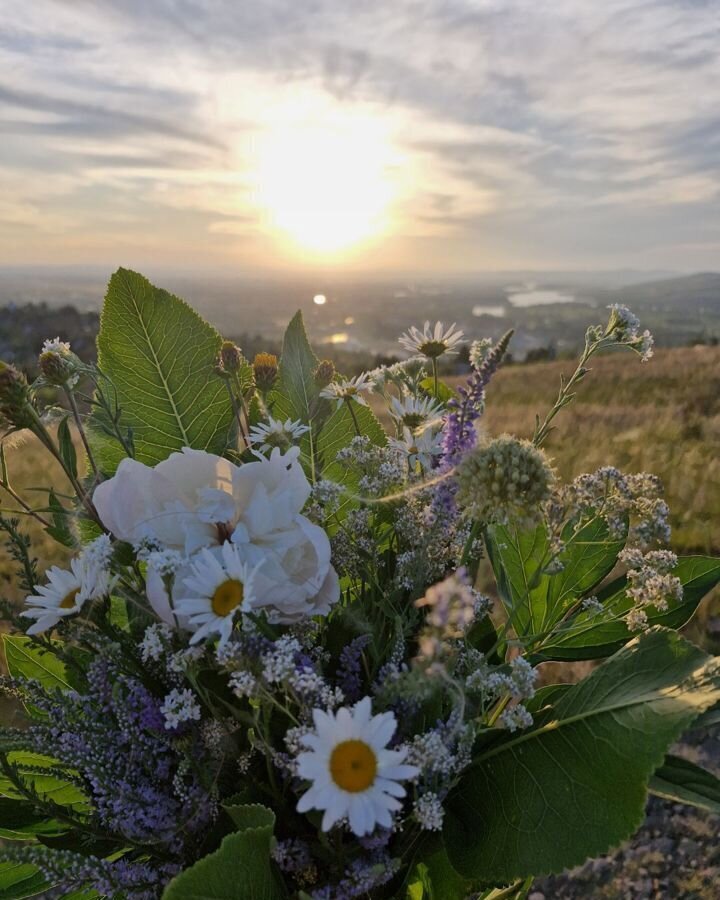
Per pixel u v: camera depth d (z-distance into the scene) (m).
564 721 0.98
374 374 1.50
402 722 0.97
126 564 1.00
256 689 0.85
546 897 3.20
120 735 1.00
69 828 1.07
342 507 1.41
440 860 1.09
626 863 3.29
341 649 1.08
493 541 1.29
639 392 13.35
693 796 0.87
